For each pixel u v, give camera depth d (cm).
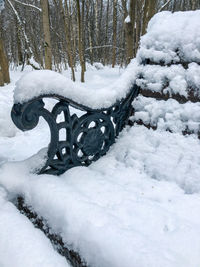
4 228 96
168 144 145
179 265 71
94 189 118
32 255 86
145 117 163
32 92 99
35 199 110
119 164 150
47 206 104
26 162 124
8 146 251
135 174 137
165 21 159
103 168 146
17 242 90
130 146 158
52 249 92
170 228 91
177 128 147
